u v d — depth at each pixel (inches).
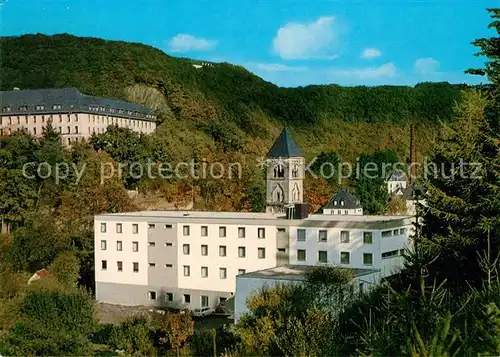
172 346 1943.9
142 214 3385.8
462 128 1808.6
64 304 1721.2
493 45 1852.9
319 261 2837.1
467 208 1717.5
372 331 642.8
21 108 7317.9
